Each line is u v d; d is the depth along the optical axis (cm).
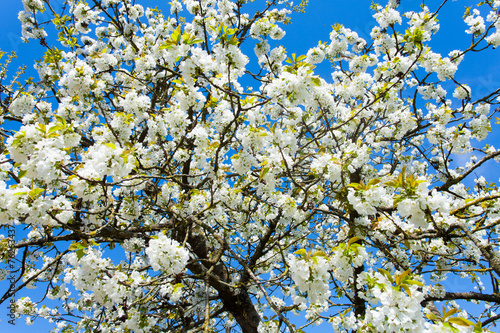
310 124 695
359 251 267
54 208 297
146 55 496
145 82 551
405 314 202
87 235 333
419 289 481
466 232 305
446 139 578
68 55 582
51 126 269
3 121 490
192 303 556
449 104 579
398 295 208
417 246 437
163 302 510
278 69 558
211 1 715
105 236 417
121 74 644
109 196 398
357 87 560
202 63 297
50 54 505
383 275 226
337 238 548
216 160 384
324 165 398
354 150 436
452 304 594
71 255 295
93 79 372
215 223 575
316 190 503
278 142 363
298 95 308
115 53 766
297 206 486
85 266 294
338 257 272
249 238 625
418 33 455
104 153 298
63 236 376
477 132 537
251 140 368
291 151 390
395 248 532
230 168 525
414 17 564
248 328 525
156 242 278
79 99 405
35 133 265
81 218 441
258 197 505
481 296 455
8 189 261
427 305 459
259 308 629
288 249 589
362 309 422
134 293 320
